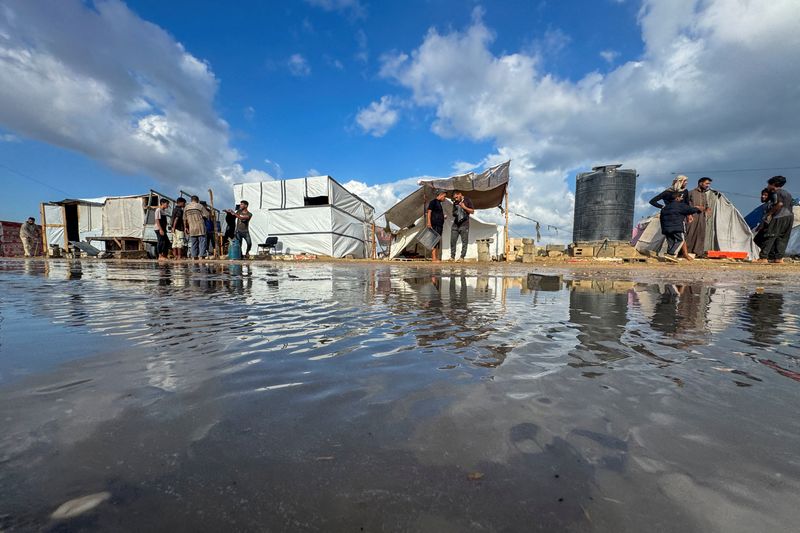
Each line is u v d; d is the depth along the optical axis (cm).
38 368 108
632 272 680
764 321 187
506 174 1348
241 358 120
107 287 366
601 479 54
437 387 93
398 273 634
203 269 734
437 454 61
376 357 122
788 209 981
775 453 61
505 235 1352
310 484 53
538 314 211
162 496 51
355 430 70
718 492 52
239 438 66
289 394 88
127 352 127
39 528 44
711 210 1231
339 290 350
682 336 153
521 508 48
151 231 1752
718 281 473
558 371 106
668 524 45
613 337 150
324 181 1678
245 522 46
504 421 73
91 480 54
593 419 74
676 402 83
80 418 74
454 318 197
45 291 328
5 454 60
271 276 544
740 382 96
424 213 1511
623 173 1383
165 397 86
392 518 46
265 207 1745
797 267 875
